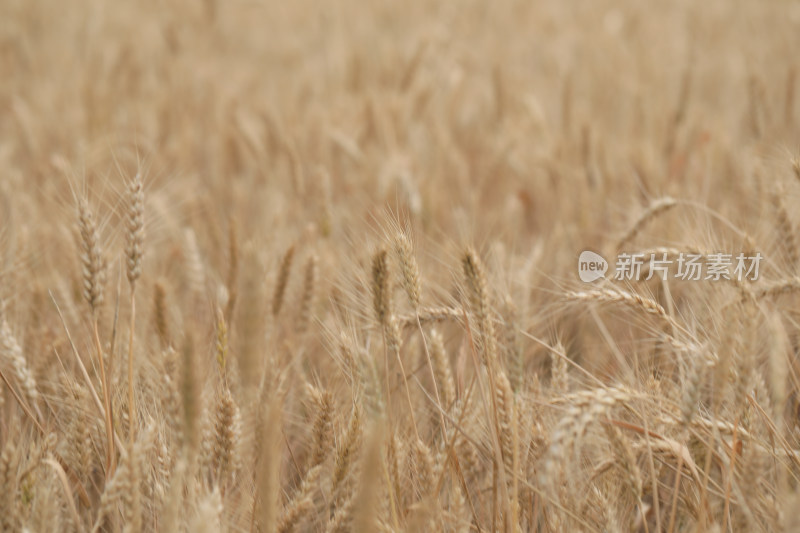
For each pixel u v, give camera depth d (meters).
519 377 2.63
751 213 4.68
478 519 2.61
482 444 2.76
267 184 6.32
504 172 6.79
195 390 2.03
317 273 3.70
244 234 4.93
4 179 5.36
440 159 6.48
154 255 4.48
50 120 7.92
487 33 13.14
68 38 12.26
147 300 3.78
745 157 5.64
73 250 3.75
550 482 2.01
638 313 3.28
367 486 1.74
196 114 8.72
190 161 7.00
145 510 2.52
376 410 2.30
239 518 2.42
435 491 2.33
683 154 6.04
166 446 2.62
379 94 8.86
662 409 2.53
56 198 5.02
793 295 3.58
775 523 2.27
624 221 5.21
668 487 2.78
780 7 14.48
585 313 3.81
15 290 3.60
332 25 13.27
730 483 2.38
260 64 11.81
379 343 2.74
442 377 2.93
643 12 14.33
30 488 2.39
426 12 14.77
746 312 2.31
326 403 2.61
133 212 2.50
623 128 8.02
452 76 9.14
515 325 2.69
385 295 2.54
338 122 7.93
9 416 3.28
